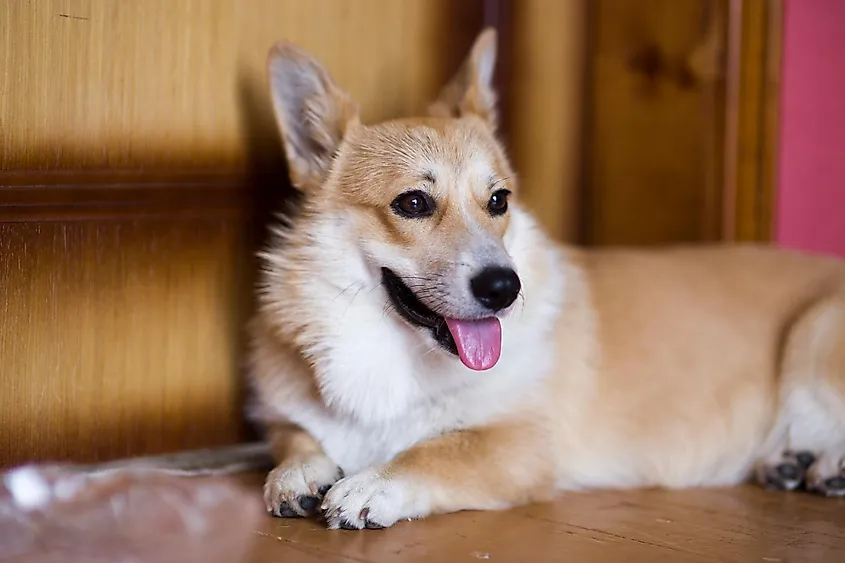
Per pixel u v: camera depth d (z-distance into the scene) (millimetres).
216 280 1202
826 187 1438
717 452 1173
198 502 1079
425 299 1054
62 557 980
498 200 1102
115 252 1148
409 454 1063
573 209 1441
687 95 1367
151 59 1151
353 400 1087
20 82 1093
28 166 1102
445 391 1090
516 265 1104
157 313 1173
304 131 1147
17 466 1112
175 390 1187
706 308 1193
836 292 1184
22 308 1107
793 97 1392
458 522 1054
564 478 1144
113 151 1140
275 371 1123
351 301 1085
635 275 1202
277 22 1214
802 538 1040
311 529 1033
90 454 1147
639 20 1389
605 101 1423
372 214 1083
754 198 1357
